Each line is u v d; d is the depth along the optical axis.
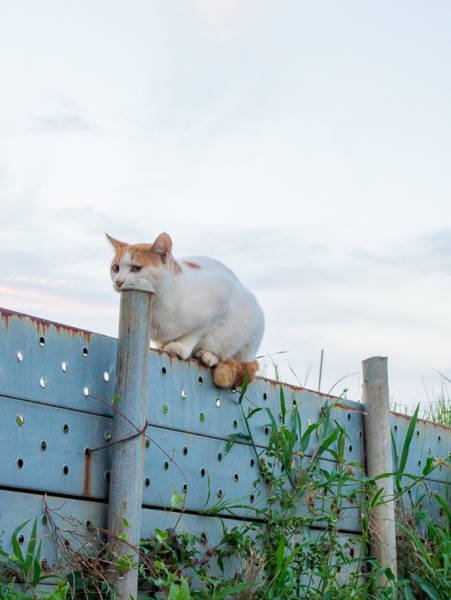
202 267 2.00
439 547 2.07
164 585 1.52
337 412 2.11
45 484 1.46
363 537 1.96
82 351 1.56
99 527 1.54
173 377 1.72
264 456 1.89
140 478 1.54
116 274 1.95
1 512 1.40
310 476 1.93
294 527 1.82
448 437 2.44
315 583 1.92
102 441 1.56
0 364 1.42
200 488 1.74
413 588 2.06
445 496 2.36
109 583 1.49
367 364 2.19
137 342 1.57
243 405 1.87
